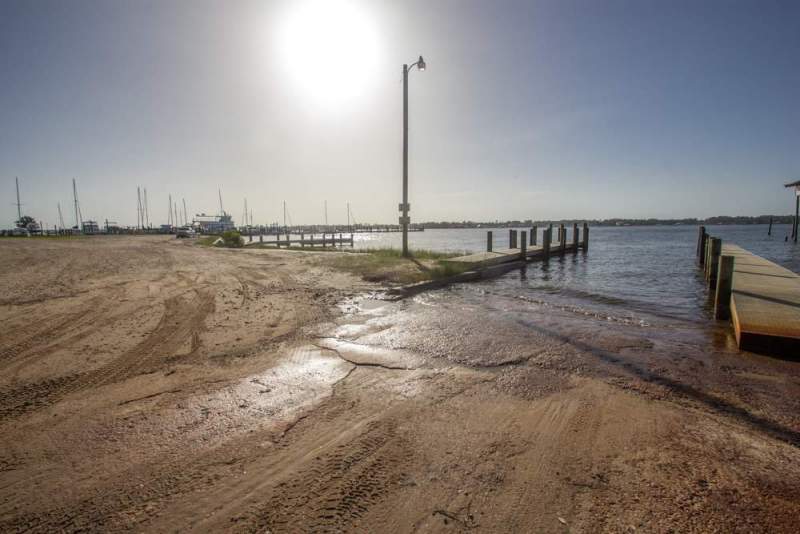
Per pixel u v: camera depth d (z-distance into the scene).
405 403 3.93
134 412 3.69
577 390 4.29
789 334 5.56
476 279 14.37
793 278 10.53
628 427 3.47
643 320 7.97
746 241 45.22
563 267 20.09
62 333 6.25
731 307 7.67
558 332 6.77
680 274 17.27
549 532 2.25
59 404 3.84
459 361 5.23
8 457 2.96
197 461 2.93
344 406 3.86
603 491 2.60
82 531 2.25
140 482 2.69
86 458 2.96
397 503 2.49
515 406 3.88
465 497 2.54
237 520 2.34
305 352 5.54
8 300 8.70
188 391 4.18
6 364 4.89
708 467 2.89
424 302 9.55
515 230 23.28
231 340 6.02
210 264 16.36
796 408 3.90
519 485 2.66
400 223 17.19
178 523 2.31
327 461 2.93
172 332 6.38
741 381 4.61
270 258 18.97
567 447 3.14
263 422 3.53
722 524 2.31
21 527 2.27
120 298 8.99
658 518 2.35
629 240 56.69
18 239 47.62
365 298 9.70
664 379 4.65
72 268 14.86
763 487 2.66
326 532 2.25
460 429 3.41
